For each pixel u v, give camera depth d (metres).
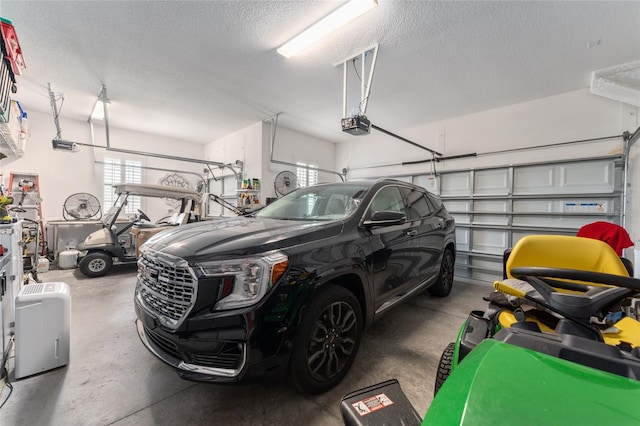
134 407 1.75
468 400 0.55
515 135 5.48
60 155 7.00
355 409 0.90
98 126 7.52
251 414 1.69
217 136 8.51
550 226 5.06
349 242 2.10
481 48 3.68
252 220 2.51
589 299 1.16
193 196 6.01
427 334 2.84
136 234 5.16
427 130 6.77
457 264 6.16
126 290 4.26
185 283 1.58
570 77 4.40
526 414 0.50
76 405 1.77
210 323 1.52
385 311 2.43
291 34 3.50
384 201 2.85
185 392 1.89
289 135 7.64
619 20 3.09
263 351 1.53
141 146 8.20
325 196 2.88
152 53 3.95
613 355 0.72
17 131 4.35
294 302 1.65
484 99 5.30
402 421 0.86
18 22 3.31
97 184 7.53
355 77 4.59
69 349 2.24
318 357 1.82
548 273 1.30
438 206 4.04
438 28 3.29
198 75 4.59
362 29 3.35
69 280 4.83
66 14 3.17
